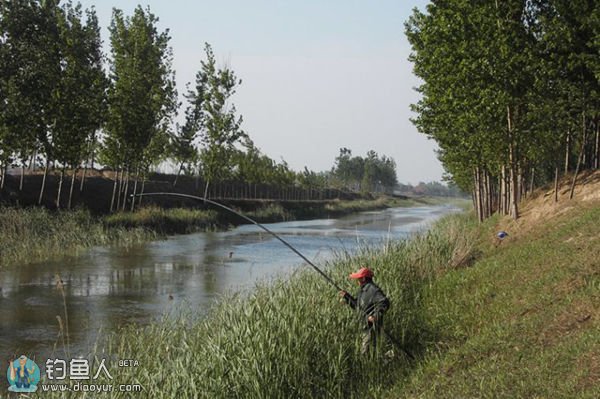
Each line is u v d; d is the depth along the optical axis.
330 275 11.77
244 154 63.94
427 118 23.16
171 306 13.72
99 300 14.35
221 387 6.68
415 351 8.83
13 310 13.07
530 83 17.84
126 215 31.36
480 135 19.17
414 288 12.26
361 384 7.69
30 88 26.75
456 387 6.39
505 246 16.25
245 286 16.16
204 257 23.05
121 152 33.88
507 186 24.06
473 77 17.95
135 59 34.47
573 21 16.94
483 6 17.62
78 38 30.03
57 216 25.97
